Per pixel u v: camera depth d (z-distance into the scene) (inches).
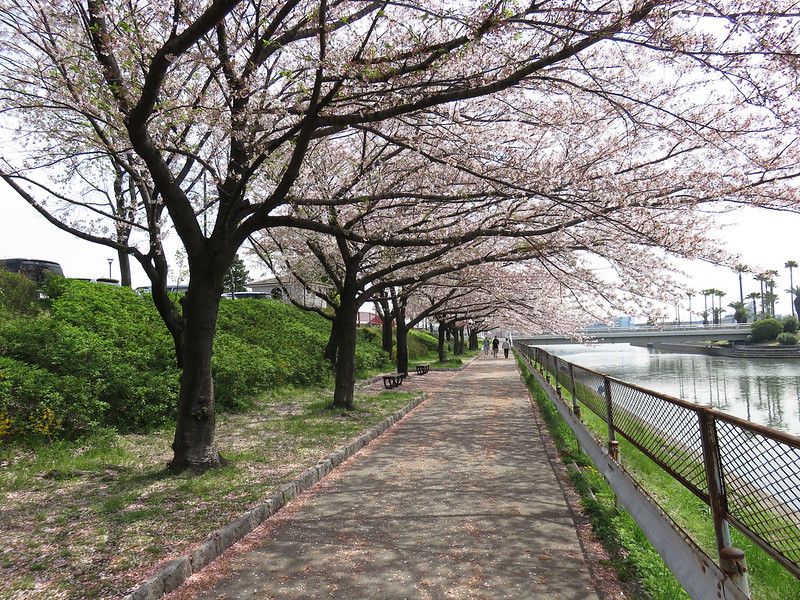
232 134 255.4
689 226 342.0
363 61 218.5
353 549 168.7
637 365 1588.3
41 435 268.5
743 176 308.2
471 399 580.1
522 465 275.9
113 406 333.7
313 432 346.9
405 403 501.0
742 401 771.4
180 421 247.9
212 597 138.3
